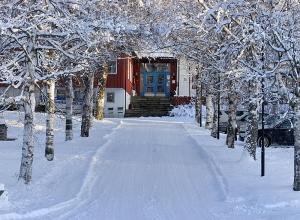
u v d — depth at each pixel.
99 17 14.92
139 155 21.41
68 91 25.27
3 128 25.73
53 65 15.43
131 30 15.12
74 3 13.91
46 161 18.78
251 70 14.59
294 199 12.78
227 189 14.70
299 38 14.26
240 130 29.08
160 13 19.83
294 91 13.78
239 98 26.31
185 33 20.47
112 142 25.41
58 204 12.85
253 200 13.12
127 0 18.45
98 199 13.81
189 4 19.92
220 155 20.84
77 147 22.64
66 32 13.91
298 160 13.73
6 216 11.12
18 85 13.80
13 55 14.83
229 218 11.59
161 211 12.48
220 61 17.45
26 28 13.37
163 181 16.44
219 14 14.01
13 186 14.52
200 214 12.12
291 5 14.51
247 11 14.65
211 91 25.67
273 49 13.93
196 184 16.00
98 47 17.77
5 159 18.92
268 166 18.20
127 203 13.38
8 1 13.80
